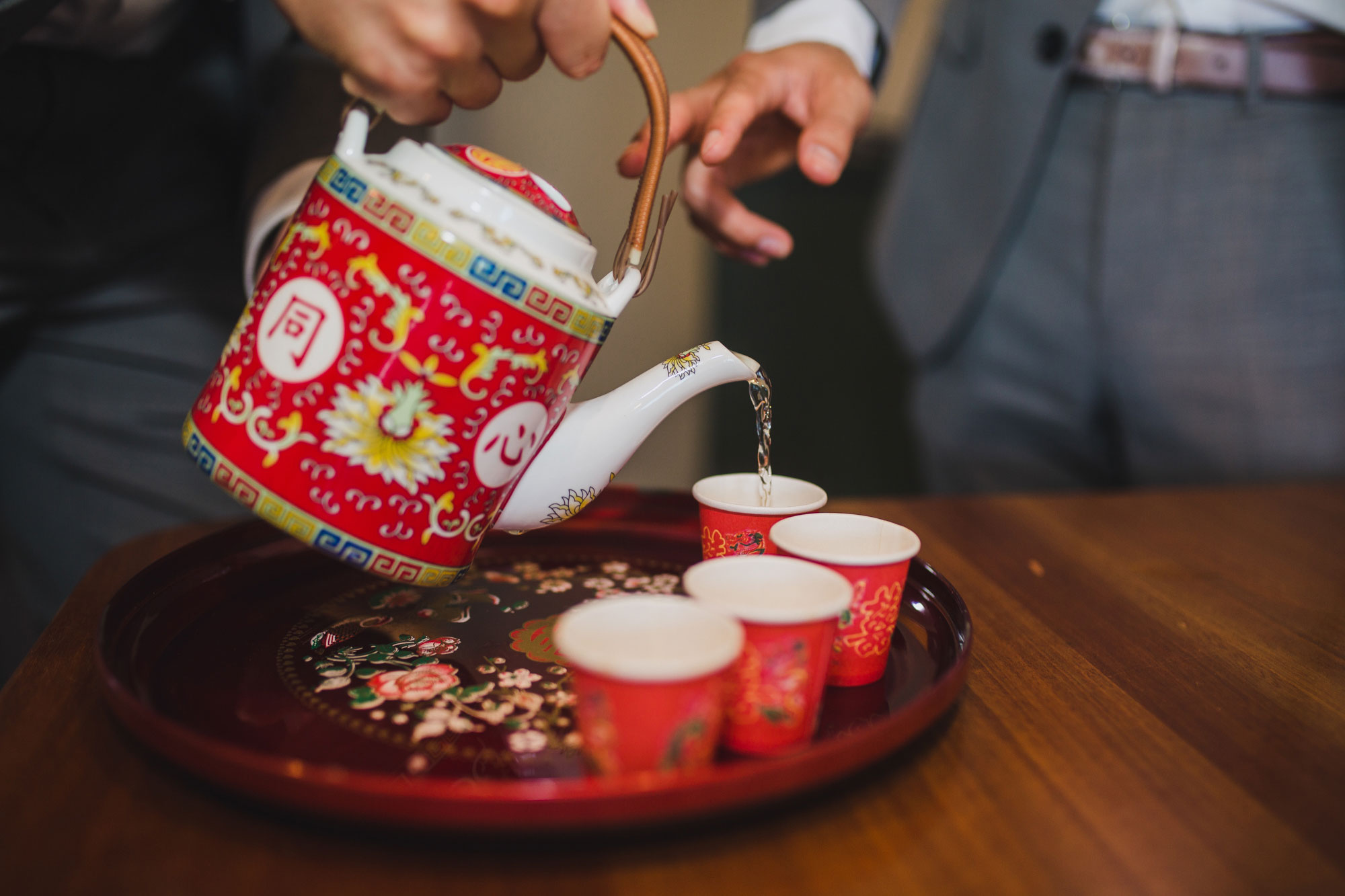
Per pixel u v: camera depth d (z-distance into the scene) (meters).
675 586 0.56
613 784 0.36
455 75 0.45
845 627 0.46
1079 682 0.49
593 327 0.45
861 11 0.77
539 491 0.48
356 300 0.42
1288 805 0.40
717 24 1.73
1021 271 0.97
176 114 0.71
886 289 1.10
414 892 0.35
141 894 0.35
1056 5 0.86
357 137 0.43
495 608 0.53
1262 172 0.81
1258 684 0.49
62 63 0.64
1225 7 0.79
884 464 1.90
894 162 1.60
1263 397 0.86
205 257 0.75
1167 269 0.87
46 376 0.72
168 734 0.38
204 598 0.53
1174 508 0.73
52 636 0.50
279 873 0.36
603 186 1.71
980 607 0.56
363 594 0.55
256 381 0.43
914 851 0.38
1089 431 1.04
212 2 0.72
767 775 0.37
